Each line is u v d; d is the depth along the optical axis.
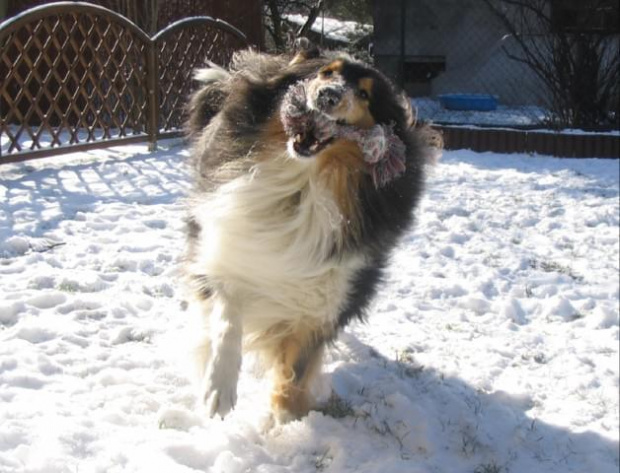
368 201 2.49
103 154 5.91
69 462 2.20
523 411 3.23
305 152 2.32
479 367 3.51
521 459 2.88
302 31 9.48
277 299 2.56
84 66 5.62
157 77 6.14
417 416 2.87
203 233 2.59
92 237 4.18
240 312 2.58
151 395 2.71
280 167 2.41
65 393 2.64
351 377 3.15
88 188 5.01
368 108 2.45
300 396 2.79
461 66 10.54
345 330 3.59
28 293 3.36
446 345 3.67
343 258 2.50
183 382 2.85
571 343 3.88
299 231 2.44
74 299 3.37
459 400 3.13
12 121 6.61
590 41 8.30
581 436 3.07
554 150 7.80
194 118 3.03
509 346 3.75
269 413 2.77
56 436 2.30
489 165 7.22
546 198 6.16
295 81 2.48
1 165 5.16
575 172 7.03
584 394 3.41
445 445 2.84
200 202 2.60
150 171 5.53
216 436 2.50
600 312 4.18
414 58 10.53
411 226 2.68
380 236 2.55
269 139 2.43
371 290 2.78
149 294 3.62
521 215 5.69
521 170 7.08
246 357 3.10
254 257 2.47
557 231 5.46
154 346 3.11
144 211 4.69
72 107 5.52
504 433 3.00
